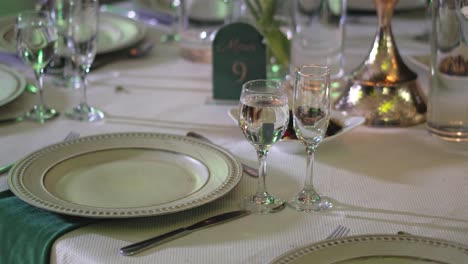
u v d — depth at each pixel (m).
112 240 0.97
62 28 1.72
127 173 1.17
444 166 1.24
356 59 1.83
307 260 0.88
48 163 1.16
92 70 1.82
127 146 1.24
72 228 0.99
